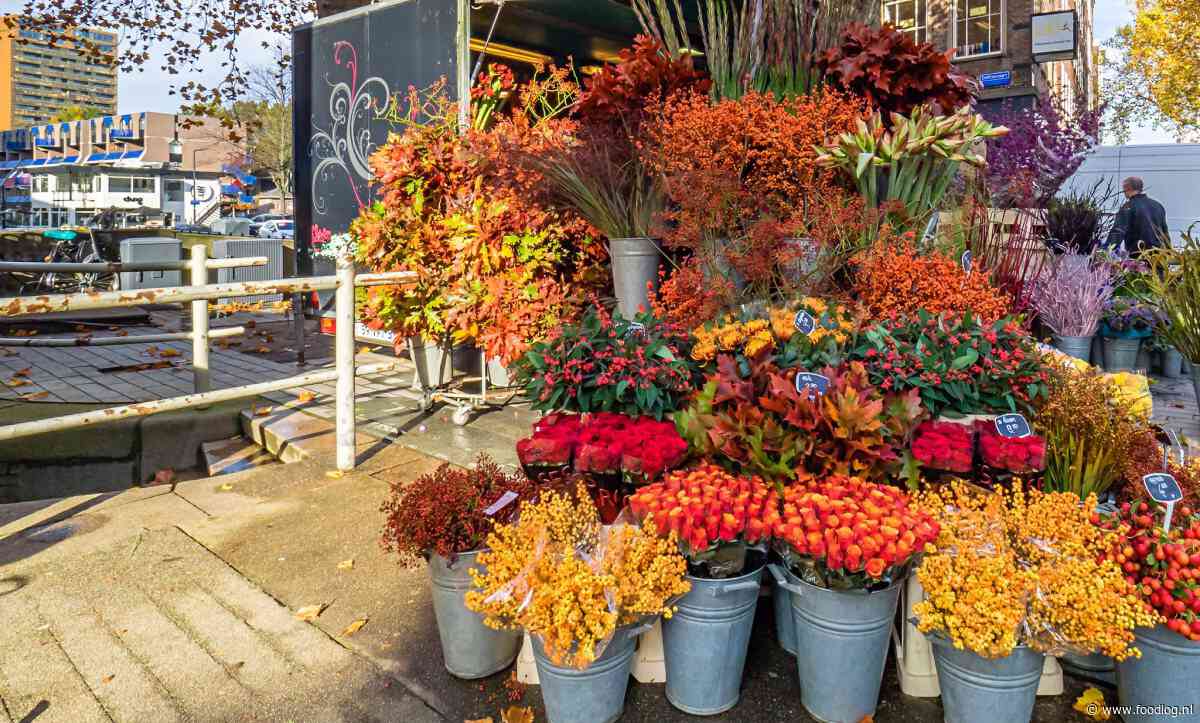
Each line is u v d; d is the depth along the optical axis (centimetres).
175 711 218
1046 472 270
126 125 6769
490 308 473
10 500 447
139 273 998
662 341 283
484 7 636
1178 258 507
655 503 208
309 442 462
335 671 238
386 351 745
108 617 268
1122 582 193
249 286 377
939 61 398
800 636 218
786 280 334
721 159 362
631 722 218
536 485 245
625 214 425
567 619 187
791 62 431
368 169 709
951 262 333
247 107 2842
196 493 391
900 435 236
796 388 240
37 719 214
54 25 1077
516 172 434
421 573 300
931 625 196
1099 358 688
